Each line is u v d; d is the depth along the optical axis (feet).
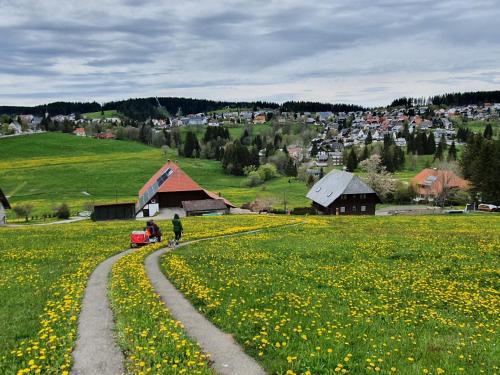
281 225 188.55
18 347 44.27
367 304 62.23
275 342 44.65
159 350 41.65
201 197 325.83
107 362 40.75
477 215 247.70
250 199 474.49
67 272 84.28
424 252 106.52
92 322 51.93
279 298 62.49
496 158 342.44
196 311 56.95
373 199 316.60
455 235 137.49
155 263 94.43
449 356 41.83
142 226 187.62
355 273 84.33
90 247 122.11
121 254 111.04
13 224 285.84
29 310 57.36
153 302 57.72
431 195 414.41
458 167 436.76
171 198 320.50
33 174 595.47
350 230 160.66
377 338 46.96
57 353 41.70
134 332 46.57
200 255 103.40
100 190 526.57
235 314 54.44
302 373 37.63
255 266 89.92
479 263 93.71
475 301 65.67
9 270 89.45
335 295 67.77
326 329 49.57
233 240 133.59
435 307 63.31
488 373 38.11
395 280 79.36
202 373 37.14
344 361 39.75
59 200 461.37
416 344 45.62
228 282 72.38
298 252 108.88
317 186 353.51
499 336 49.32
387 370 37.96
